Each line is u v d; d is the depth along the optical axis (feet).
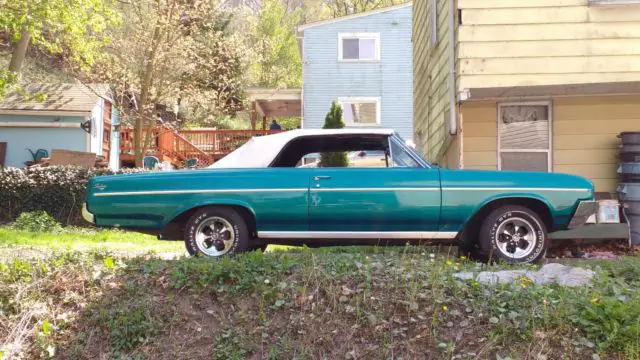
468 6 28.17
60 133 64.03
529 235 20.40
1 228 37.83
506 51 28.02
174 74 65.05
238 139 75.00
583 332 13.91
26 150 63.87
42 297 16.37
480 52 28.09
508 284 15.40
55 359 14.87
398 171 20.30
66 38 48.62
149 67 59.52
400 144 21.20
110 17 48.52
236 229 20.15
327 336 14.42
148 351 14.76
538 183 20.43
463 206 20.06
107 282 16.76
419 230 20.29
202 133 75.05
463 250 22.99
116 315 15.62
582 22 27.91
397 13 76.59
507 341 13.84
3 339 15.17
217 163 21.53
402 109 76.23
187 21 67.15
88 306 15.96
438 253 23.41
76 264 17.99
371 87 76.33
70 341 15.20
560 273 17.38
